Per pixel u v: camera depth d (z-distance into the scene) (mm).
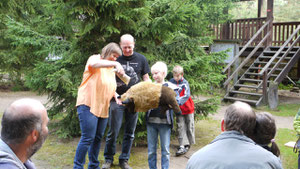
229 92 10508
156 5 5066
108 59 3506
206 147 1928
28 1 11664
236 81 11758
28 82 5602
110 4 4543
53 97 5898
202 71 5926
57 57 5785
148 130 3887
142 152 5047
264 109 9219
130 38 3910
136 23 5066
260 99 9648
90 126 3484
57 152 4938
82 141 3506
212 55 6199
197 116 6020
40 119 1540
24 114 1484
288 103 10234
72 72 5340
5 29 10961
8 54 11047
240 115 1963
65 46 5590
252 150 1813
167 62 5648
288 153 5051
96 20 4609
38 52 5465
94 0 4391
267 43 12133
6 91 11969
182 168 4410
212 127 6902
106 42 5332
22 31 5422
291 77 14273
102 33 5211
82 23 4980
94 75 3502
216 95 6668
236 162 1740
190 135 5098
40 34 5586
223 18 11797
